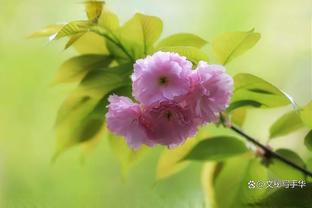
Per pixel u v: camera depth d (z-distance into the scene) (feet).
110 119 2.48
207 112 2.44
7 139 3.82
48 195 3.09
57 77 2.76
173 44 2.64
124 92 2.65
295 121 2.74
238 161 2.81
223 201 2.81
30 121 3.88
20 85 3.95
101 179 3.48
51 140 3.84
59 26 2.68
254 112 3.57
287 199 2.71
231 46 2.60
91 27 2.62
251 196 2.78
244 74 2.54
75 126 2.77
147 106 2.44
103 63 2.72
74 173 3.56
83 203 3.20
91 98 2.70
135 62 2.54
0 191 3.48
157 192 3.11
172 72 2.40
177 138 2.49
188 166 3.21
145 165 3.37
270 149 2.74
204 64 2.43
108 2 3.89
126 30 2.63
